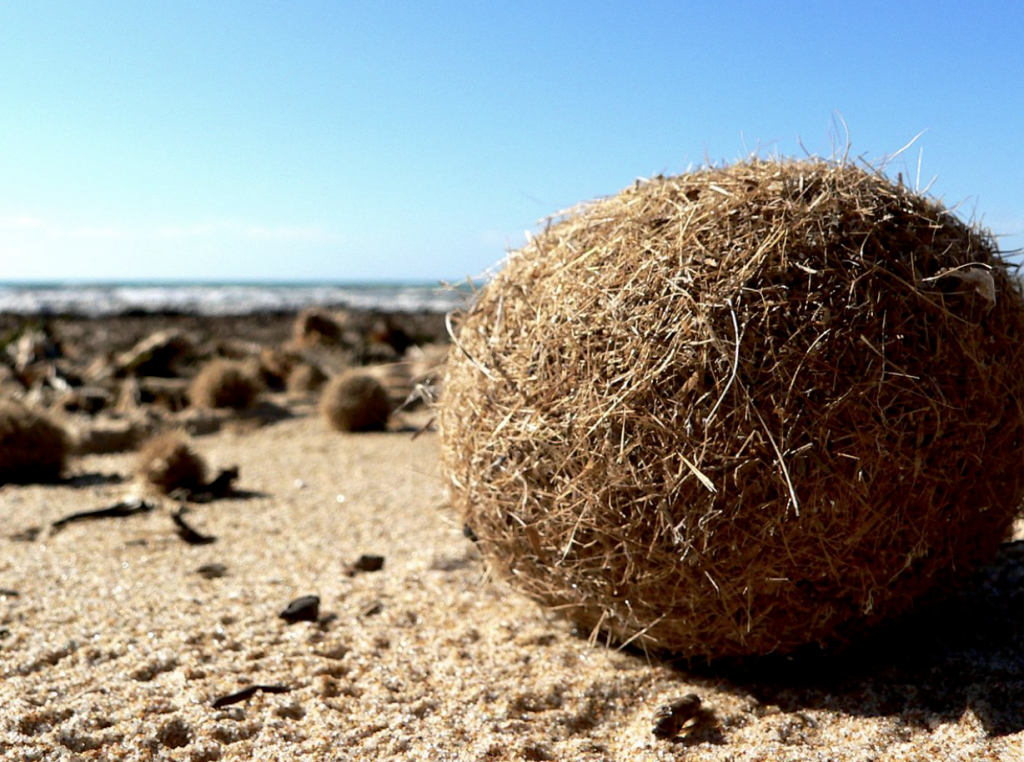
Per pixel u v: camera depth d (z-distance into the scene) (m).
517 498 0.15
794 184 0.15
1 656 0.16
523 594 0.17
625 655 0.17
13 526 0.29
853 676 0.15
